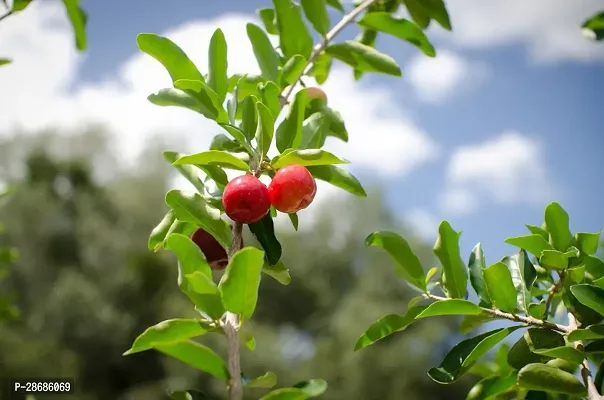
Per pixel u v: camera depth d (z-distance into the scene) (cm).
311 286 498
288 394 38
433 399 415
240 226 43
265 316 493
